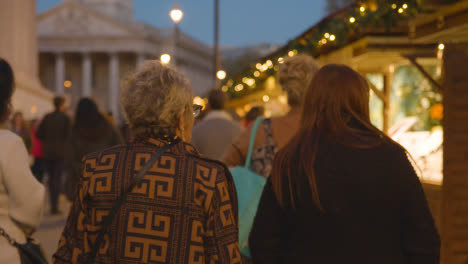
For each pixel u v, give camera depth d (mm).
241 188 2568
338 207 1770
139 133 1842
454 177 3539
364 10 4656
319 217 1791
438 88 4168
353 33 5074
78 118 6211
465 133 3529
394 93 6008
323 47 5992
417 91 5824
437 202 3883
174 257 1707
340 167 1801
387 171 1783
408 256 1795
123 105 1862
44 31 78562
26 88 16109
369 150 1817
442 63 3557
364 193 1766
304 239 1827
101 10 88438
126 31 77750
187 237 1722
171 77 1857
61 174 8492
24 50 16203
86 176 1815
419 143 4590
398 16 4156
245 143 2697
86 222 1786
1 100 2279
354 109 1949
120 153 1817
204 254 1762
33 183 2219
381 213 1766
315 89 1964
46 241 6281
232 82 13891
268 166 2625
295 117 2689
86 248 1763
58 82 78688
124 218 1725
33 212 2215
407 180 1786
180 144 1849
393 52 4848
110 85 79438
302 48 6082
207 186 1767
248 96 13453
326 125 1906
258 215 1937
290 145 1938
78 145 6234
